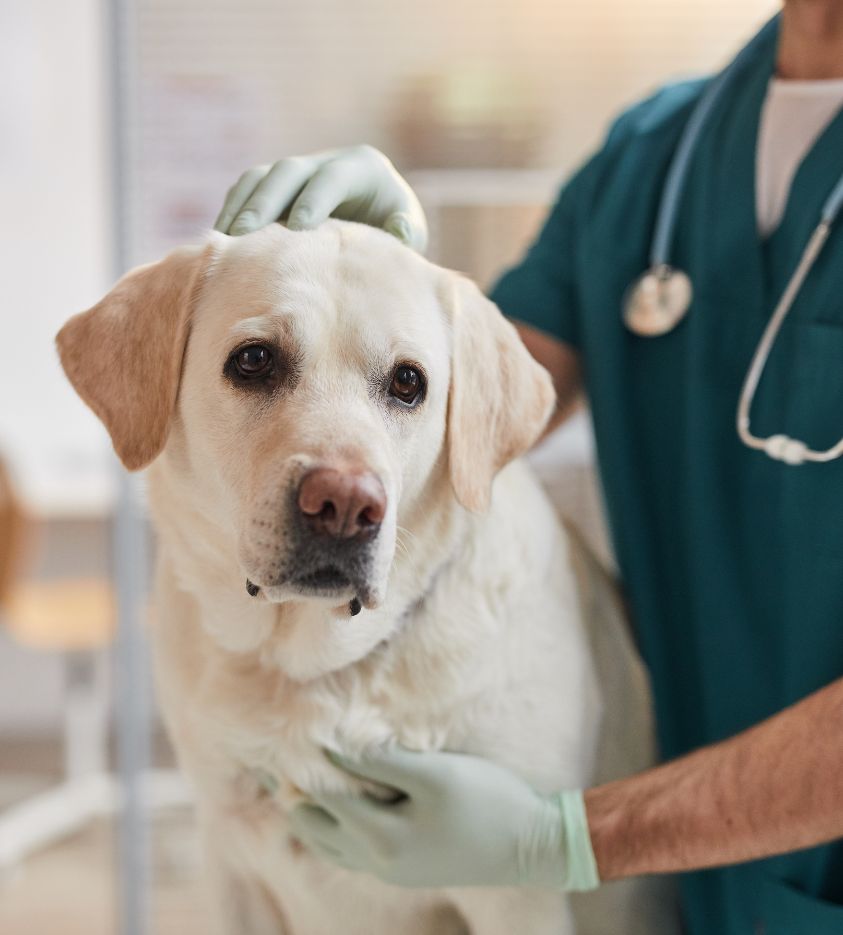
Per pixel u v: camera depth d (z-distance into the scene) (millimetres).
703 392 1271
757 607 1246
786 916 1163
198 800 1262
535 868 1108
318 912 1225
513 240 2250
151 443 1074
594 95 2291
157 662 1231
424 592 1132
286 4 2221
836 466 1136
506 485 1238
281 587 984
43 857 3262
